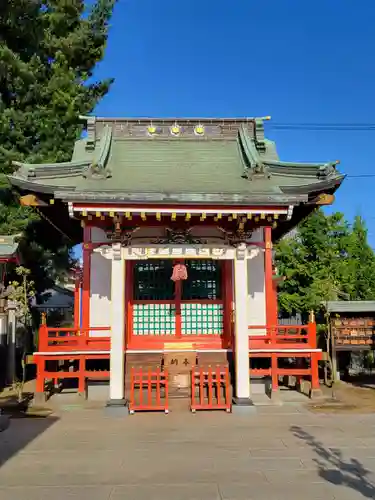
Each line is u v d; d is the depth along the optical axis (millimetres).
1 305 16797
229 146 15477
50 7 23828
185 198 11125
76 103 22156
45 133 21578
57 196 10992
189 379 13172
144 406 11617
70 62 24297
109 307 14289
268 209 11461
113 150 14891
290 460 7852
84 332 13891
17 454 8320
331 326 15883
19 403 12898
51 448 8688
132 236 12961
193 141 15664
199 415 11344
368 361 18766
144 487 6664
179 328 14492
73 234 17531
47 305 31500
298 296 20188
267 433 9656
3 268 16406
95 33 24500
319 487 6586
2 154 20609
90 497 6309
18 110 21797
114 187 11992
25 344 19312
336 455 8117
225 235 12578
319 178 13391
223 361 13336
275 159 15180
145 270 14750
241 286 12297
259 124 15750
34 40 23062
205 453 8305
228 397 11711
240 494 6355
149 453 8328
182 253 12375
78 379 14195
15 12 21625
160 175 13164
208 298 14719
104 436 9523
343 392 14297
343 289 21844
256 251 12461
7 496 6371
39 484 6824
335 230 23281
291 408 12102
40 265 22641
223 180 12922
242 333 12117
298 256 21406
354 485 6656
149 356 13297
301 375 14000
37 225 20797
